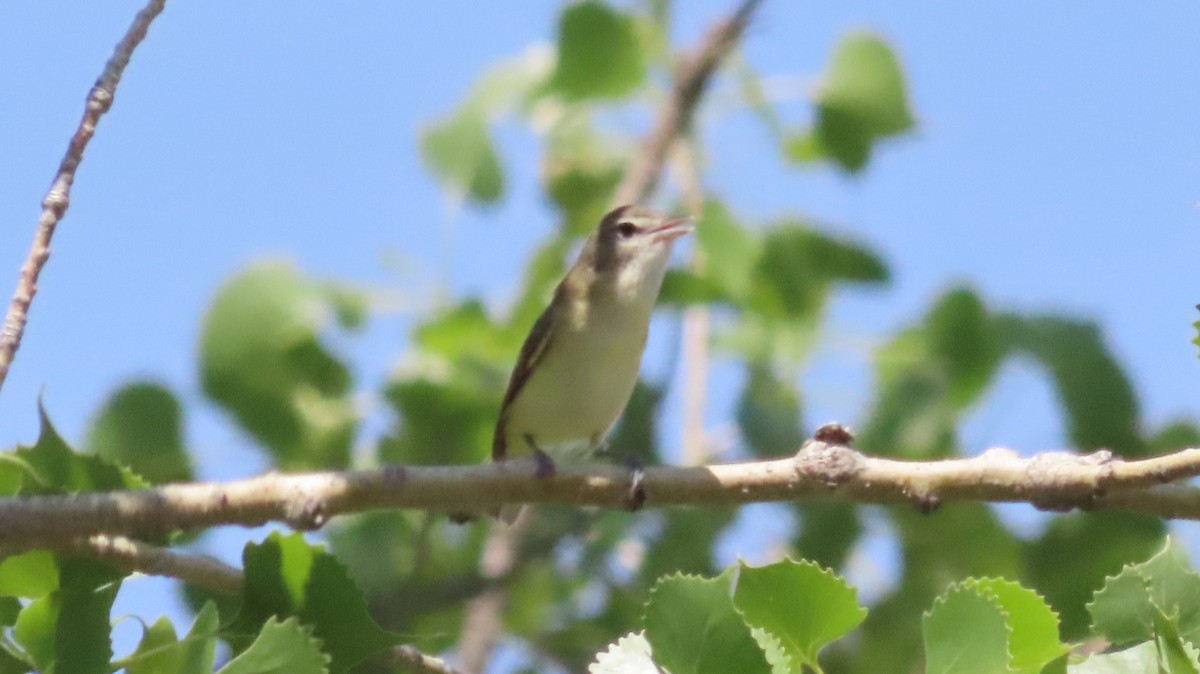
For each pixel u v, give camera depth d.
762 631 5.69
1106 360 11.91
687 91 13.27
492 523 12.14
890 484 6.72
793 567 5.82
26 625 6.43
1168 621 5.64
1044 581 10.53
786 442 11.95
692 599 5.54
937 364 12.34
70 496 6.42
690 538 11.83
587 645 12.41
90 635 6.41
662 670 5.52
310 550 6.28
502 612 11.85
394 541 12.08
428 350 12.55
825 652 10.89
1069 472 6.46
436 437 12.40
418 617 11.99
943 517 10.87
